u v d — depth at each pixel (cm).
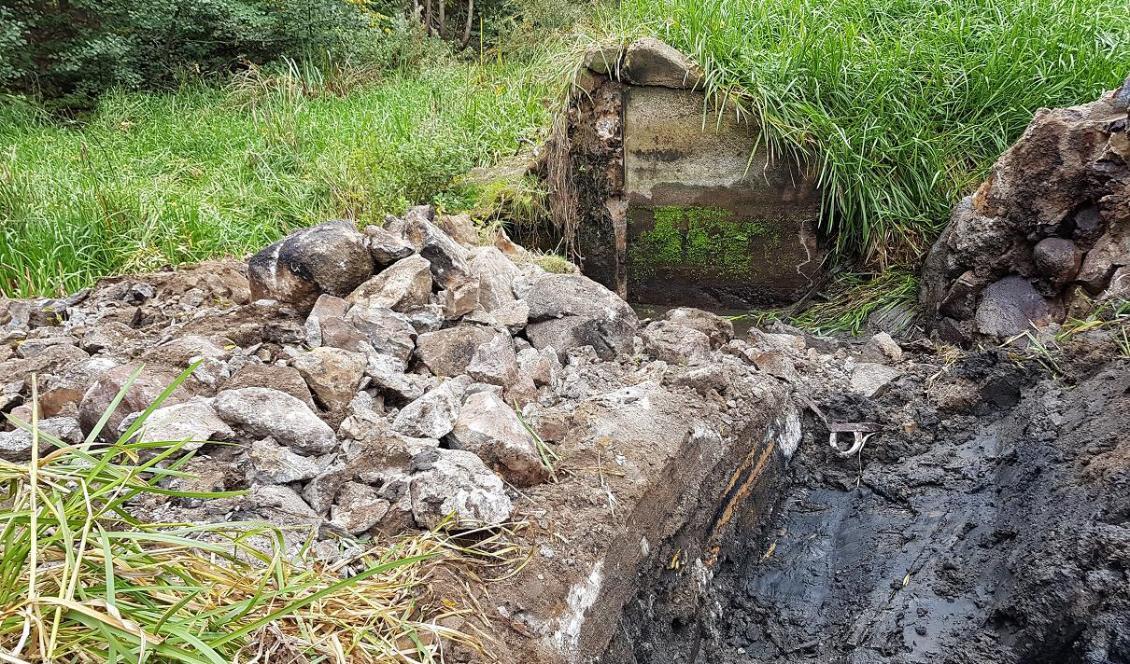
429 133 671
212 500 216
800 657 290
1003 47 567
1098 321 372
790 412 365
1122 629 225
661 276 610
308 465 236
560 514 243
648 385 318
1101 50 559
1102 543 243
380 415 275
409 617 198
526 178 622
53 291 488
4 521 172
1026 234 427
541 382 317
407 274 328
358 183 618
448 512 224
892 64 564
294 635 179
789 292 595
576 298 369
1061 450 294
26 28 1000
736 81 554
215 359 270
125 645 155
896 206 556
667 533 275
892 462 356
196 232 558
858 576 311
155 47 1050
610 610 239
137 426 183
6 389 272
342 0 1202
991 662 251
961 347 445
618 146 585
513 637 207
